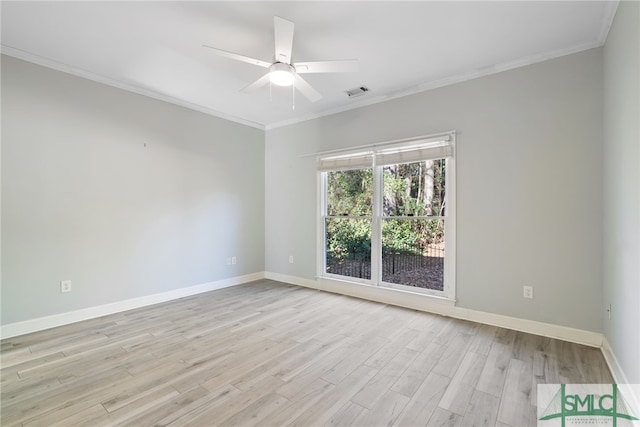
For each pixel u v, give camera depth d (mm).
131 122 3637
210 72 3270
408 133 3648
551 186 2797
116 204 3516
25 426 1650
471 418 1724
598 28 2418
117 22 2408
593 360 2359
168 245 4000
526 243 2926
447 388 2010
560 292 2762
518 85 2959
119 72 3279
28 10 2248
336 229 4461
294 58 2938
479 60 2963
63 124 3127
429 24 2398
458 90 3299
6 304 2807
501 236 3057
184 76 3365
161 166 3928
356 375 2172
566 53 2717
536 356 2432
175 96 3936
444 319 3277
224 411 1781
